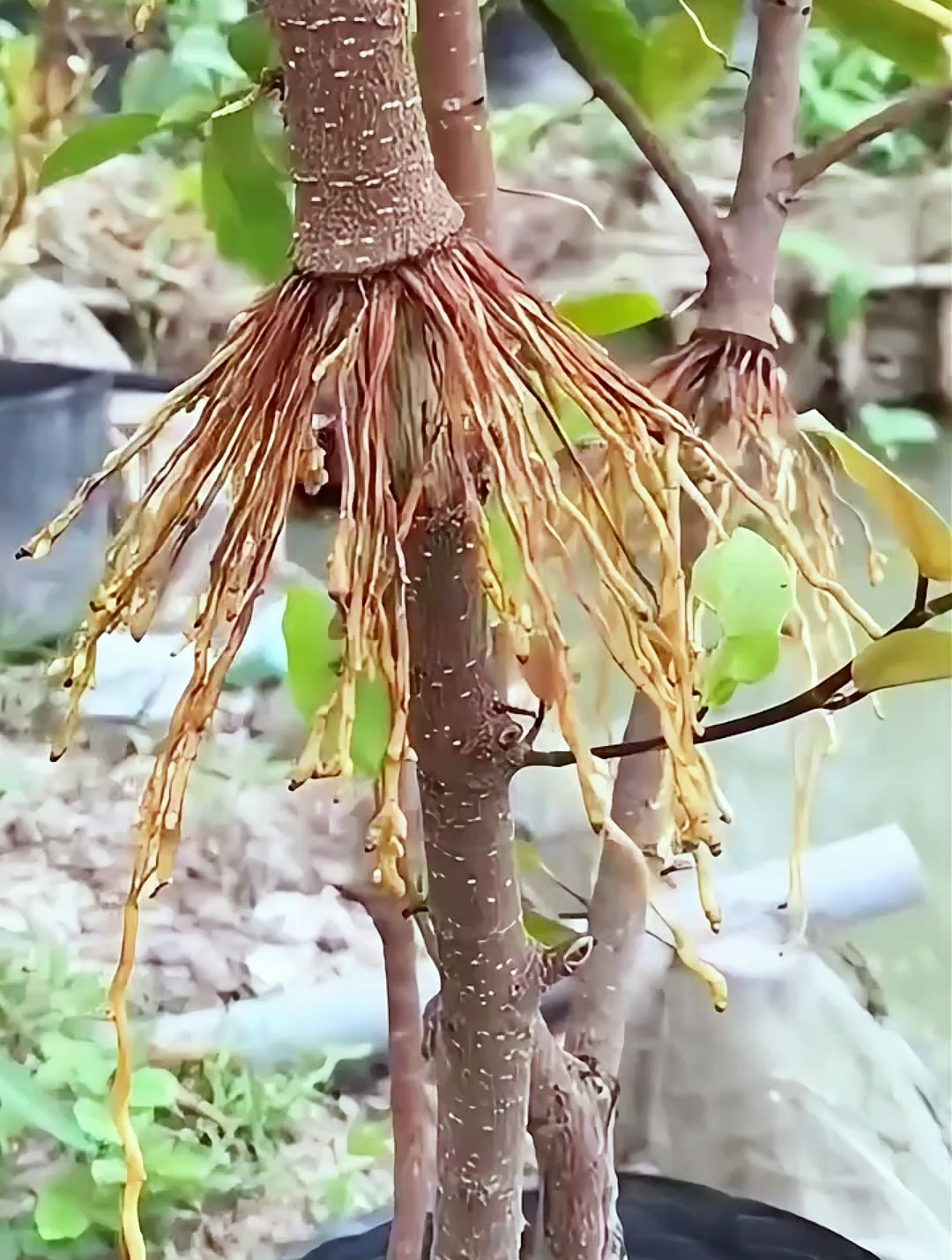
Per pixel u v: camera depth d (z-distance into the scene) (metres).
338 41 0.26
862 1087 0.77
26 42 0.72
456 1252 0.39
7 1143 0.84
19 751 1.19
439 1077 0.38
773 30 0.43
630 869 0.46
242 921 1.02
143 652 1.21
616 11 0.46
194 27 0.76
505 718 0.34
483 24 0.54
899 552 0.89
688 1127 0.75
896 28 0.50
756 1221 0.60
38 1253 0.77
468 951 0.36
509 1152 0.38
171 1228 0.79
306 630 0.42
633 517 0.42
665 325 0.54
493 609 0.31
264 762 1.16
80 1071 0.82
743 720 0.35
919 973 0.89
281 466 0.27
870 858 0.86
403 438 0.28
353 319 0.27
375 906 0.47
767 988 0.77
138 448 0.30
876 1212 0.71
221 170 0.49
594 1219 0.47
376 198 0.27
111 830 1.12
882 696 0.94
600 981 0.48
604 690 0.50
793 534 0.32
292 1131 0.88
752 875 0.84
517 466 0.28
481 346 0.27
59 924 1.01
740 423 0.42
